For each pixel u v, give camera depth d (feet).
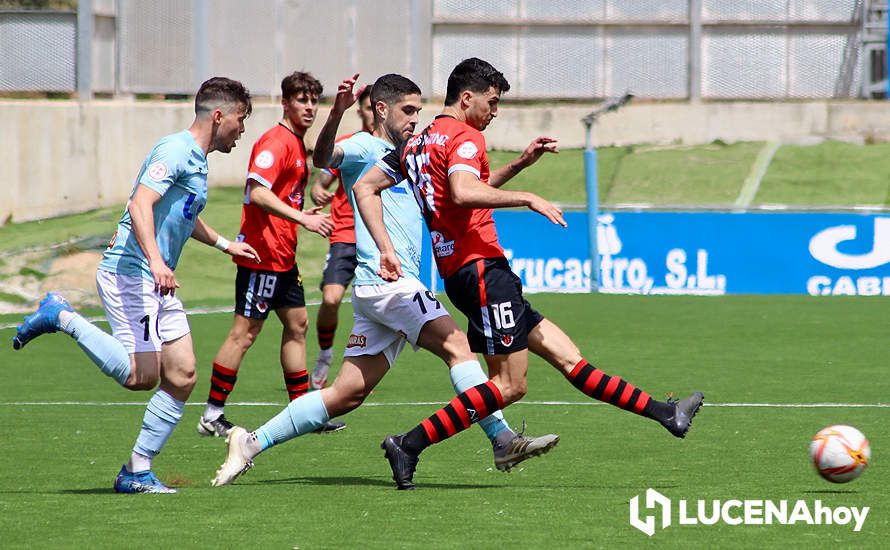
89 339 64.18
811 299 170.40
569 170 236.22
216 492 64.80
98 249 184.75
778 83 258.98
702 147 248.32
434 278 179.22
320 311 103.24
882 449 77.10
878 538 54.34
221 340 138.41
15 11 223.92
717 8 258.57
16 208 205.16
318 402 67.10
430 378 112.98
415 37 253.24
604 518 57.98
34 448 79.36
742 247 175.73
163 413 65.05
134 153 223.10
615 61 260.21
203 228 73.61
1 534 54.34
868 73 257.75
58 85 224.12
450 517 58.08
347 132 238.07
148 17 232.94
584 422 88.74
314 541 53.01
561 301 169.48
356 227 70.44
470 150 63.26
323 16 246.47
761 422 88.12
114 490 65.31
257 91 242.58
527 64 261.24
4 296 167.43
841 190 226.17
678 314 156.66
